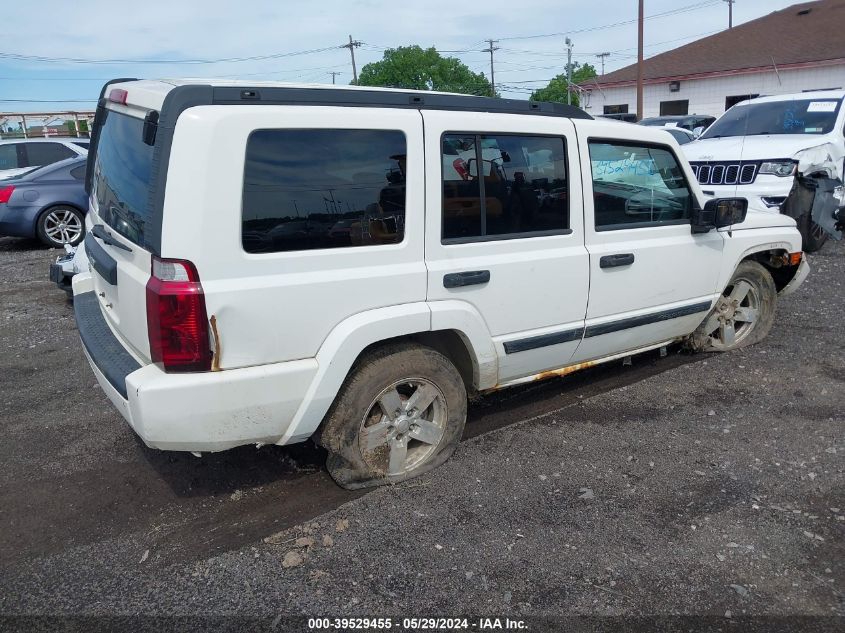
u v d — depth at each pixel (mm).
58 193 10914
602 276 4277
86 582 3006
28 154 13086
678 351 5777
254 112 2957
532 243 3922
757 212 5781
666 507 3527
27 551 3225
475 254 3701
